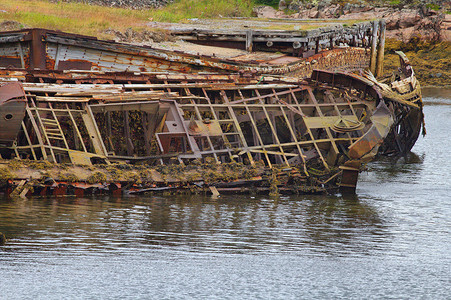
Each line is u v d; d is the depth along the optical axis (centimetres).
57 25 12344
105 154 7181
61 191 6719
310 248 5469
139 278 4631
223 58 11294
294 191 7719
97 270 4722
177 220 6084
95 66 9750
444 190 8319
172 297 4362
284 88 9088
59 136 7525
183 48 12325
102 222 5844
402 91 10075
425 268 5112
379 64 16575
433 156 10900
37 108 7119
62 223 5722
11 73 8025
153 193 7088
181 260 5000
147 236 5525
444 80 19250
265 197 7438
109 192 6944
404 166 10056
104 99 7600
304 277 4809
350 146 7762
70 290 4384
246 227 5997
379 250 5525
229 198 7212
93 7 15175
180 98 8044
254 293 4488
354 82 9056
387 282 4791
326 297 4484
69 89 7662
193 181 7244
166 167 7225
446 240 5906
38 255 4916
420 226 6391
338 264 5109
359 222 6450
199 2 19062
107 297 4309
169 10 18100
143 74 8594
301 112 8425
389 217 6731
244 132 8994
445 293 4625
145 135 7981
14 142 6875
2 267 4656
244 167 7581
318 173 7969
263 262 5059
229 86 8725
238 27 14225
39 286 4412
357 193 8006
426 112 14988
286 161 7875
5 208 6088
